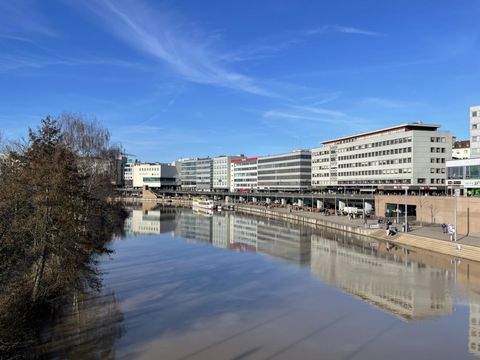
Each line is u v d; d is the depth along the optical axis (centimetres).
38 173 4678
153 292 6419
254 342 4559
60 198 4731
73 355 4134
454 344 4581
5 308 4131
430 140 19025
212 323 5109
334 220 17188
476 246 9494
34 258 5222
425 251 10638
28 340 4262
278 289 6750
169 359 4112
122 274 7638
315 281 7319
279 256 9869
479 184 13875
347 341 4631
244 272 8006
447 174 15188
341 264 8894
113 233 13238
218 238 13200
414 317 5434
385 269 8369
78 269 5341
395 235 12612
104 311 5453
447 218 13562
